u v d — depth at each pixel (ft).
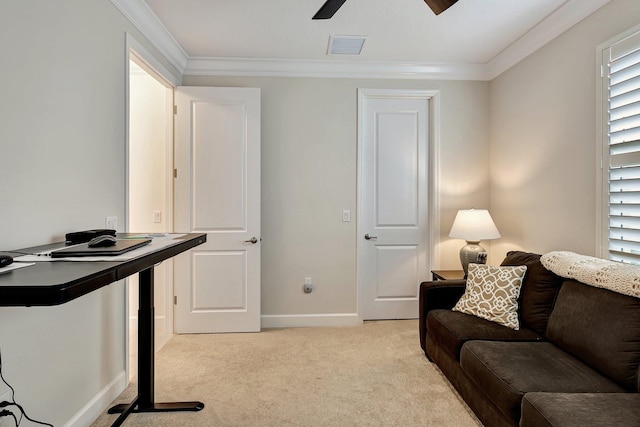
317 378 7.69
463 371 6.48
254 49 10.02
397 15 8.18
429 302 8.56
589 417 3.92
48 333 5.11
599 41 7.09
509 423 4.97
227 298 10.44
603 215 6.97
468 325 7.09
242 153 10.43
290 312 11.11
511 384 4.94
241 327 10.49
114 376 6.89
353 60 10.78
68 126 5.51
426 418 6.27
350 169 11.18
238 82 10.90
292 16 8.21
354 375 7.82
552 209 8.52
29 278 2.84
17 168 4.54
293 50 10.10
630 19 6.40
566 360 5.58
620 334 5.01
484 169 11.39
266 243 11.03
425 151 11.46
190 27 8.71
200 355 8.88
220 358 8.70
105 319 6.57
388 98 11.33
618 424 3.79
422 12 8.04
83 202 5.90
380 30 8.91
